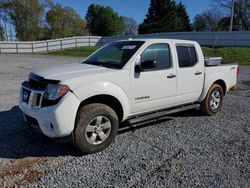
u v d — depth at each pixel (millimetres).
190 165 3887
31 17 61562
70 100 3879
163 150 4371
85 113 4051
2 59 22781
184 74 5488
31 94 4117
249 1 54125
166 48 5219
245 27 55688
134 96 4672
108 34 66250
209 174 3646
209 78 6156
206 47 29047
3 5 60531
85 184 3340
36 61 20812
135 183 3389
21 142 4551
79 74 4172
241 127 5629
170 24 58312
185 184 3391
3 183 3320
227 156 4207
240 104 7652
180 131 5293
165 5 59281
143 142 4688
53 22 67938
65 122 3855
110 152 4266
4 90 8891
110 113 4312
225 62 7062
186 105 5891
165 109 5414
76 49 36625
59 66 4844
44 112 3887
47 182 3367
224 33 30719
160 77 5008
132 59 4641
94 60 5203
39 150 4270
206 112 6332
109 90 4273
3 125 5359
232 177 3580
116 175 3568
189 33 33281
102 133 4281
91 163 3891
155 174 3617
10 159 3949
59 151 4254
